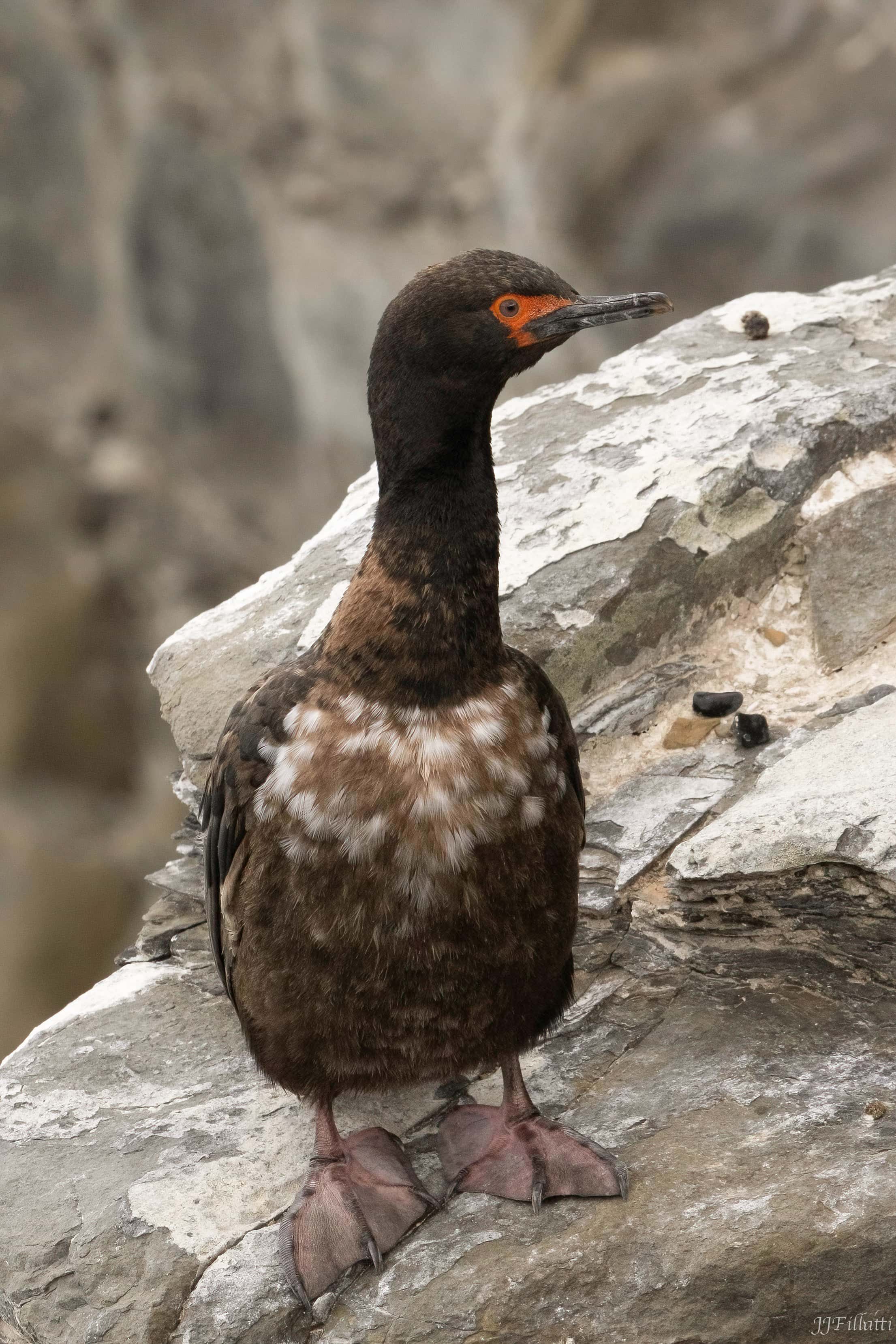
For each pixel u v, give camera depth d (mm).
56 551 23453
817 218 19891
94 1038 7883
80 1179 6930
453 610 6027
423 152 21672
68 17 22031
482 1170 6586
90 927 22484
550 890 6266
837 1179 6180
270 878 6152
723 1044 7086
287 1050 6418
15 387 23609
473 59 21312
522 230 21266
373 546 6199
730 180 20156
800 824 7090
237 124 22078
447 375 6043
